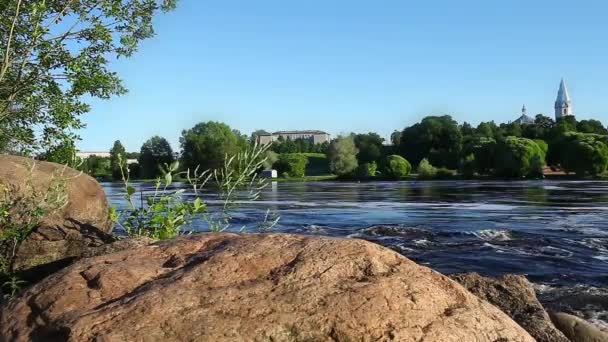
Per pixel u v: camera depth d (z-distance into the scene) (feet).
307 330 10.43
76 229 26.78
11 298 12.75
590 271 40.04
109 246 16.40
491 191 158.30
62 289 11.95
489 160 279.28
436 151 352.49
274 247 12.51
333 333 10.40
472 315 11.13
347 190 176.76
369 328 10.43
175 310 10.71
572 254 47.14
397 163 296.10
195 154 217.97
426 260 45.09
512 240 54.95
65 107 34.73
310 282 11.27
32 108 35.35
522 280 18.76
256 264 11.99
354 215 85.25
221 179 25.27
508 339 11.09
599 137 280.31
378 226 64.85
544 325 16.38
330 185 225.56
